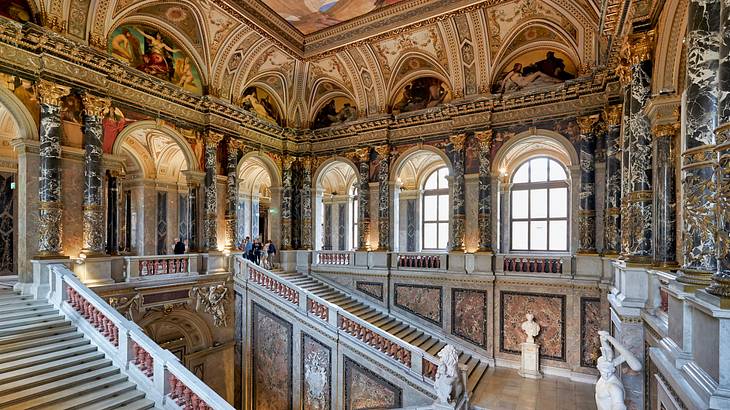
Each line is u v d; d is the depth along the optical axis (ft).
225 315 44.62
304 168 58.39
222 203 47.96
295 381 39.83
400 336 44.50
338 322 37.35
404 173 68.49
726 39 12.78
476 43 44.98
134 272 36.91
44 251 31.71
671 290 16.72
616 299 25.81
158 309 38.24
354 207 78.69
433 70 49.80
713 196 15.20
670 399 15.49
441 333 46.93
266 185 83.35
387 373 34.12
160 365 24.76
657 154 23.58
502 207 54.24
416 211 67.92
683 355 14.73
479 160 46.55
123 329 26.61
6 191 42.70
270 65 51.90
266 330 42.65
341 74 54.44
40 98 31.86
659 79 23.26
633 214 24.72
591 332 39.63
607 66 35.53
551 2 38.86
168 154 57.88
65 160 33.40
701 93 15.98
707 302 12.44
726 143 12.37
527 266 43.27
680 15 20.97
